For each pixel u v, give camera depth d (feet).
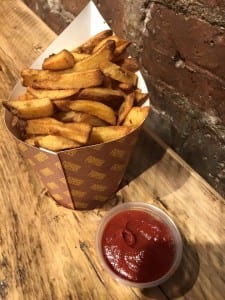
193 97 0.69
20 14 1.07
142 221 0.58
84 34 0.71
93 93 0.56
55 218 0.63
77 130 0.52
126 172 0.69
